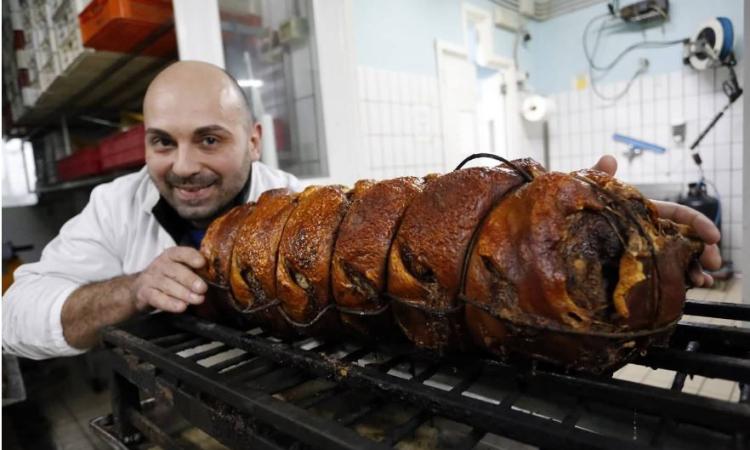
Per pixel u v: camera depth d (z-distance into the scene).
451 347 0.55
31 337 0.95
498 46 3.75
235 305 0.75
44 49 2.21
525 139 4.11
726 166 3.28
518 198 0.47
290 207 0.70
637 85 3.61
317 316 0.63
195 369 0.57
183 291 0.76
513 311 0.45
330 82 2.14
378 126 2.62
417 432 0.60
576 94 3.97
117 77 2.22
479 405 0.42
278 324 0.72
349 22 2.20
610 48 3.72
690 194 3.27
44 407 1.11
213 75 1.04
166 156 1.04
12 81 2.87
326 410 0.65
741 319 0.56
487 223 0.48
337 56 2.15
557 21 4.00
